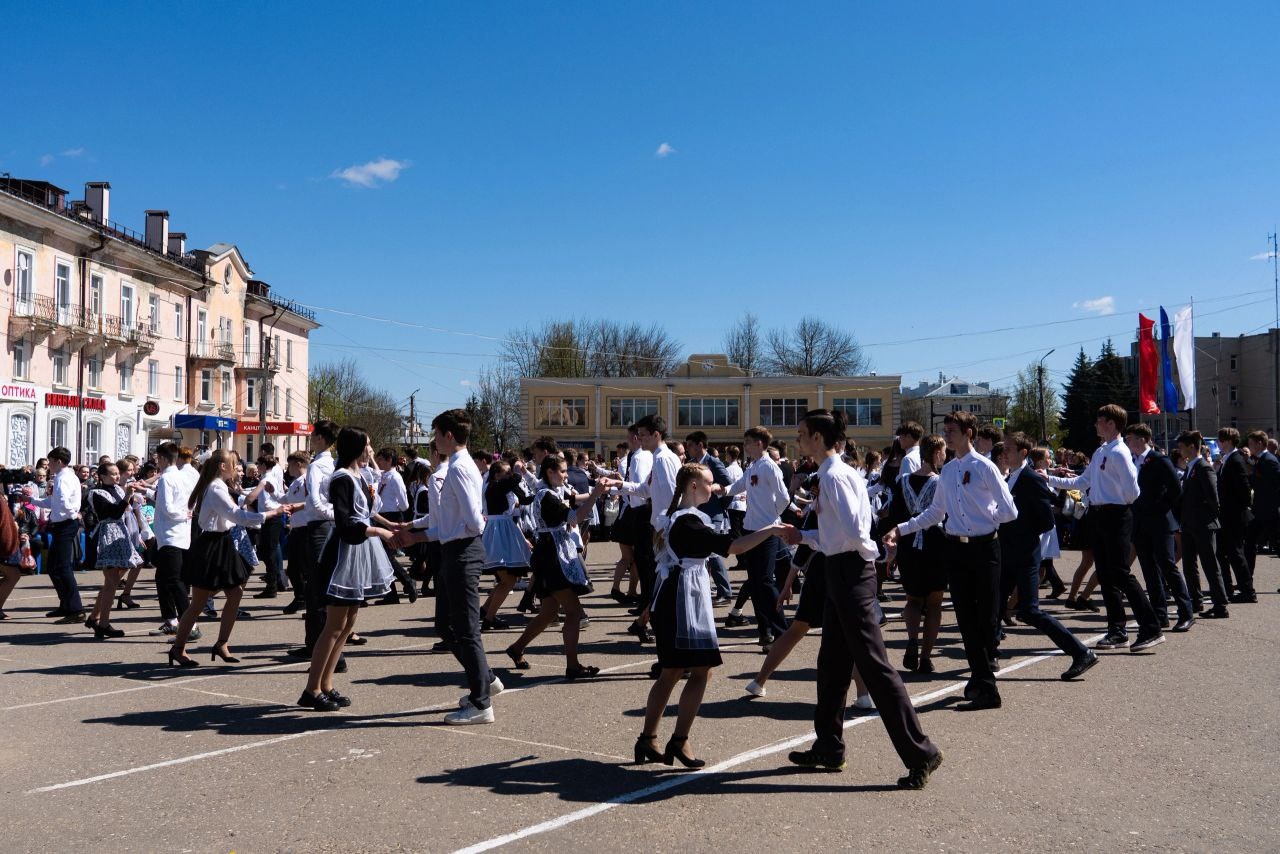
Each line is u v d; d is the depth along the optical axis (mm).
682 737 5199
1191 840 4156
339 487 6586
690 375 64938
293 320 54125
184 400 43125
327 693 6695
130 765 5367
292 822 4426
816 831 4273
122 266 37875
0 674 7980
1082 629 10039
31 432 31953
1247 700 6719
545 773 5152
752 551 8812
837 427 5164
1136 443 9961
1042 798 4703
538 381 64125
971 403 133125
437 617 6711
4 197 30141
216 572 8188
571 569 7676
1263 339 75000
